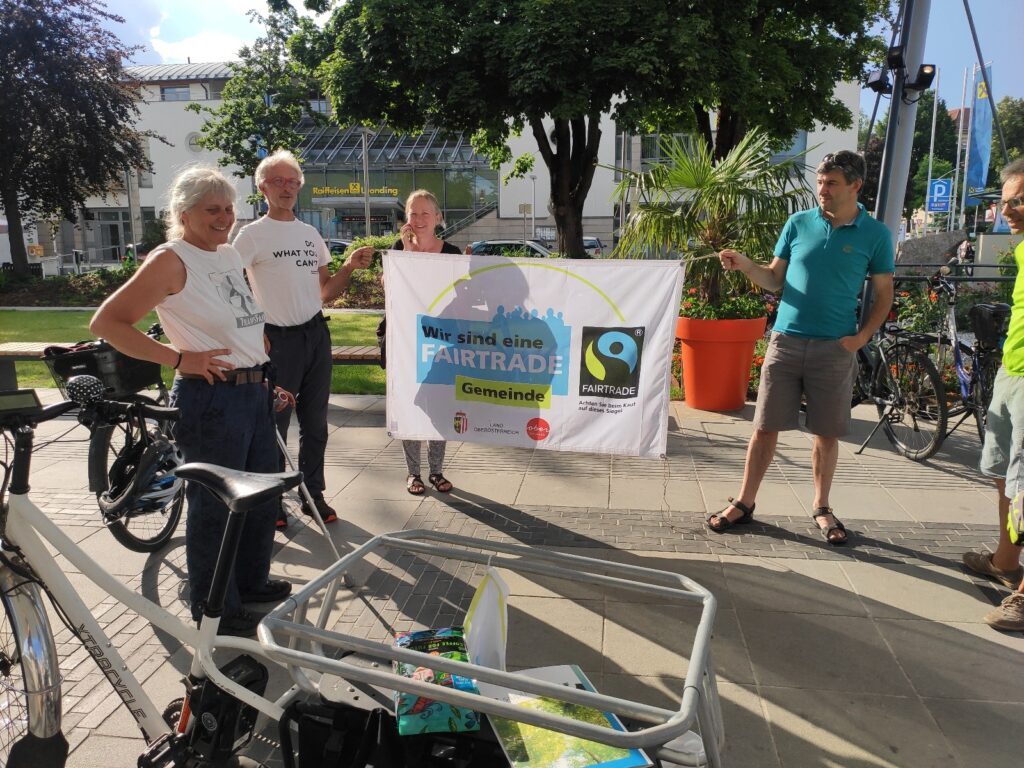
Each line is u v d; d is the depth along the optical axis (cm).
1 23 2284
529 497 459
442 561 372
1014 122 4709
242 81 2742
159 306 283
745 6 1314
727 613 322
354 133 4831
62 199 2620
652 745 140
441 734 180
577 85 1274
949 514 429
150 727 213
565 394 375
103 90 2508
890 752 238
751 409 657
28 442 206
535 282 366
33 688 212
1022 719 253
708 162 676
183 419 289
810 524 415
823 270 373
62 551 209
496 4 1349
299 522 421
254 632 312
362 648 166
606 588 344
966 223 3189
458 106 1385
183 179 281
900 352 552
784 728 249
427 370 388
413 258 376
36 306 1814
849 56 1576
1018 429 307
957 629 309
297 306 392
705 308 627
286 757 190
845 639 302
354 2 1433
